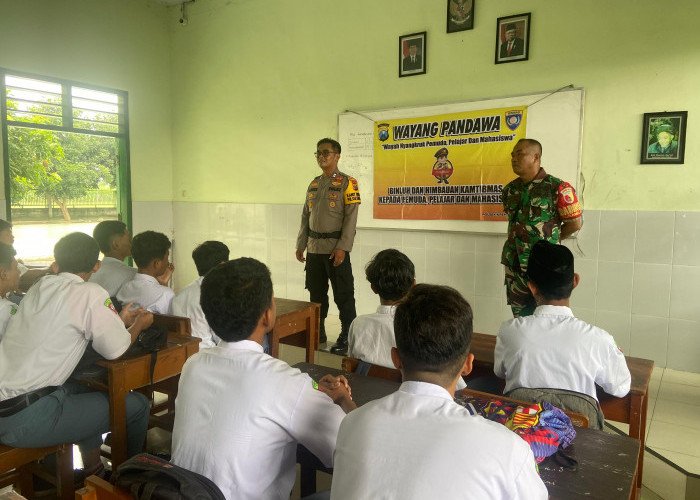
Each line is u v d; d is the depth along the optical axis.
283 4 5.31
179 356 2.10
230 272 1.19
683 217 3.48
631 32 3.57
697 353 3.51
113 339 1.87
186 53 6.19
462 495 0.76
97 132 5.71
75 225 5.99
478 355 2.10
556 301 1.71
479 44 4.18
